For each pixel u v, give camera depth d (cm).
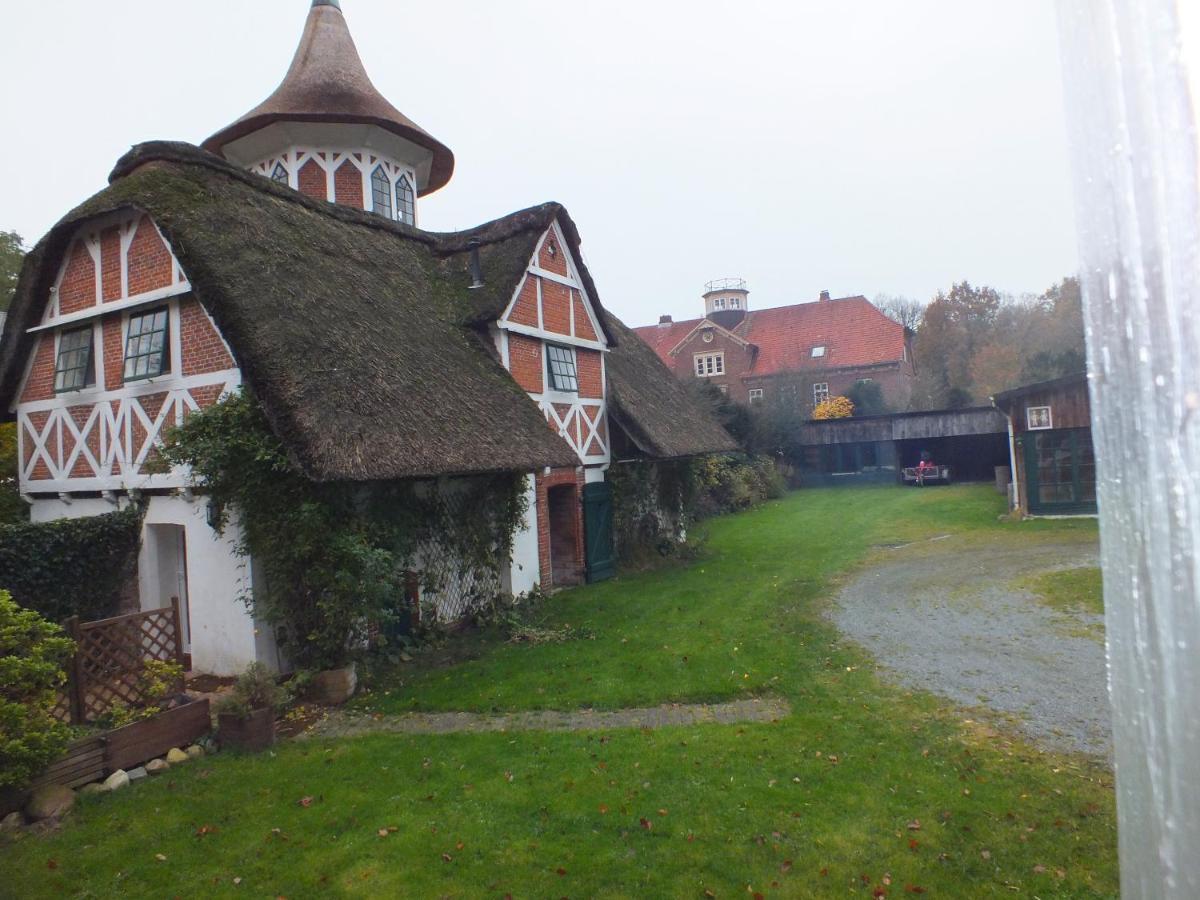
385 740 633
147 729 581
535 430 1070
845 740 580
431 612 959
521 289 1234
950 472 3152
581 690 739
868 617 996
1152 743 104
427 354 1020
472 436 929
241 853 453
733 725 627
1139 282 103
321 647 762
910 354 4531
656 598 1183
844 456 3559
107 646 646
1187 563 96
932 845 426
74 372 1045
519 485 1122
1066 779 502
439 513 995
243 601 812
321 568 763
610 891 398
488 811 491
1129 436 107
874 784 502
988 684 705
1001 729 593
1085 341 117
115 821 496
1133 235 104
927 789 493
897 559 1441
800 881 398
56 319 1070
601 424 1456
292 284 895
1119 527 110
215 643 852
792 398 3400
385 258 1183
